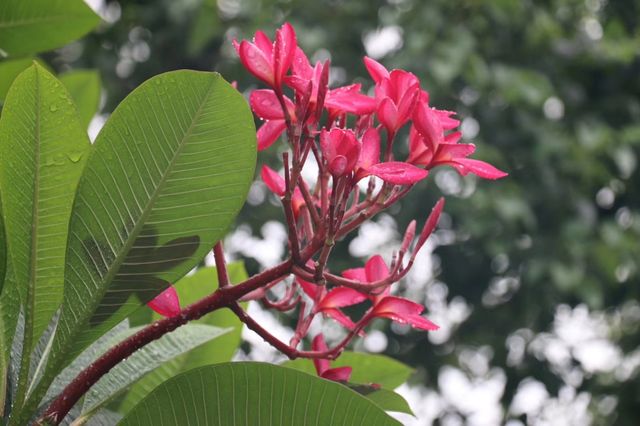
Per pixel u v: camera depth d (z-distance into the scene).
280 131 1.16
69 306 1.08
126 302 1.09
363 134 1.10
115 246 1.08
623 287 4.79
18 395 1.08
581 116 4.58
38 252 1.11
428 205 4.14
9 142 1.10
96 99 1.81
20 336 1.17
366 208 1.10
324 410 1.04
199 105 1.05
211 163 1.07
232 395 1.05
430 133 1.13
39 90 1.09
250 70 1.12
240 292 1.09
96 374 1.07
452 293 4.64
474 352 4.93
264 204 4.15
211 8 4.14
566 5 5.00
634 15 5.12
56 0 1.50
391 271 1.11
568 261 4.19
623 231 4.40
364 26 4.38
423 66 4.15
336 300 1.17
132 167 1.07
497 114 4.39
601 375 5.21
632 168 4.32
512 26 4.64
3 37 1.53
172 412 1.06
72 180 1.11
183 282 1.41
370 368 1.36
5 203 1.11
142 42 4.90
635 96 4.83
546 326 4.69
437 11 4.25
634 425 4.84
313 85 1.14
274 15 4.38
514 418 4.87
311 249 1.09
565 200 4.33
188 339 1.21
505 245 4.16
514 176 4.38
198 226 1.08
